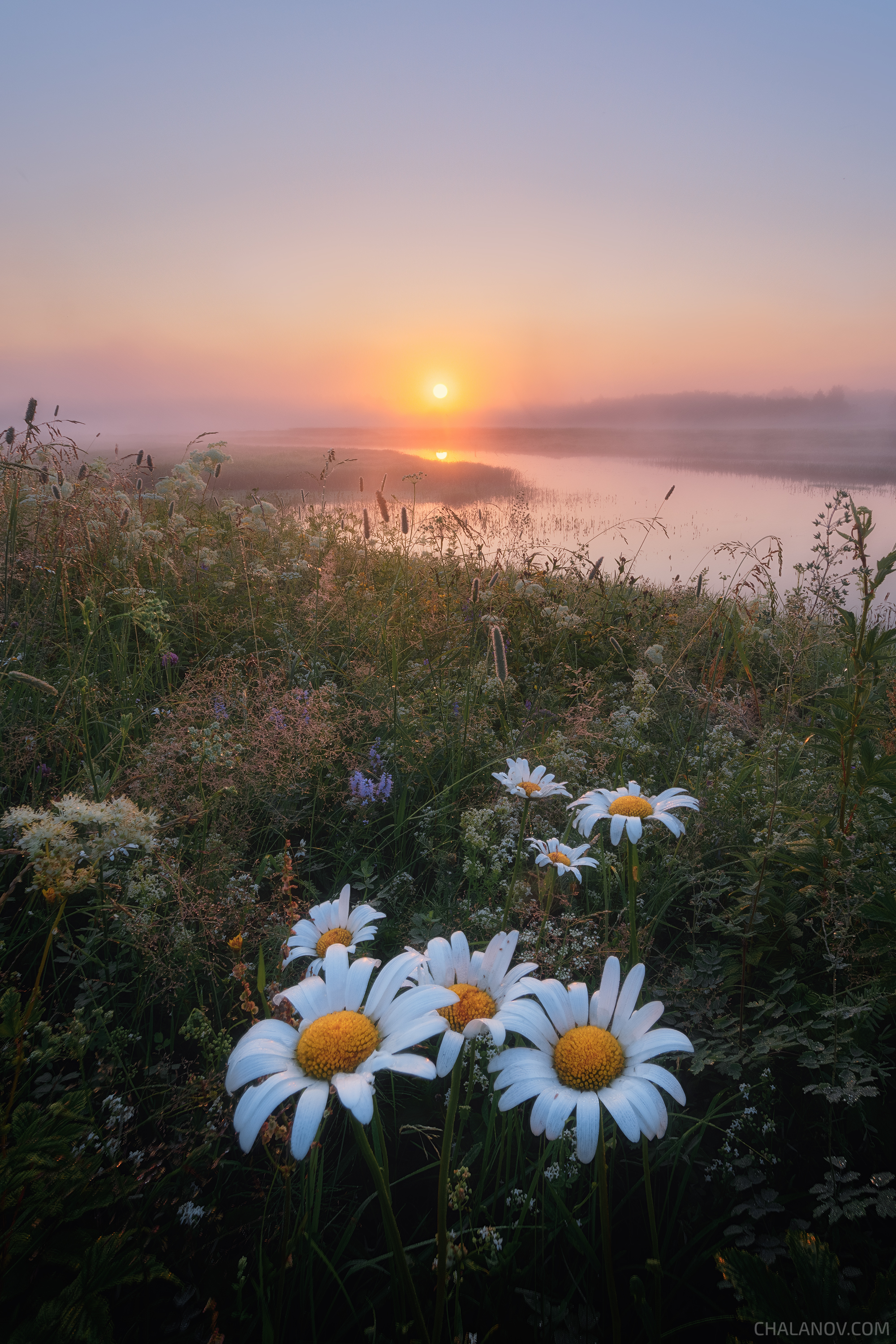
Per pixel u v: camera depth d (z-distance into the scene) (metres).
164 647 3.70
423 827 3.03
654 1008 1.16
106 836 1.31
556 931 2.31
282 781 2.76
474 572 6.35
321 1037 1.03
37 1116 1.31
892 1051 1.92
